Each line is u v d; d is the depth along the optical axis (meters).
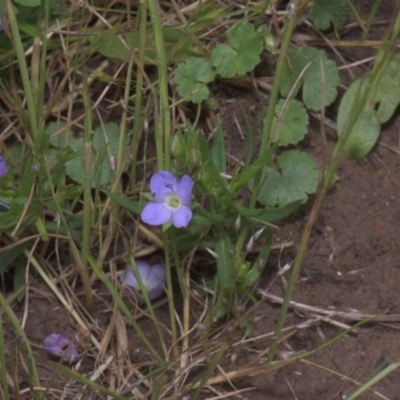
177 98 0.99
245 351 0.96
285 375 0.96
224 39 1.00
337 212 0.98
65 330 0.97
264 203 0.97
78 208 0.98
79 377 0.92
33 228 0.97
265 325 0.96
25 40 0.99
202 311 0.97
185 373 0.95
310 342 0.96
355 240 0.97
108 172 0.98
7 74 0.99
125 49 0.99
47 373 0.96
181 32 0.99
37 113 0.96
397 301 0.97
